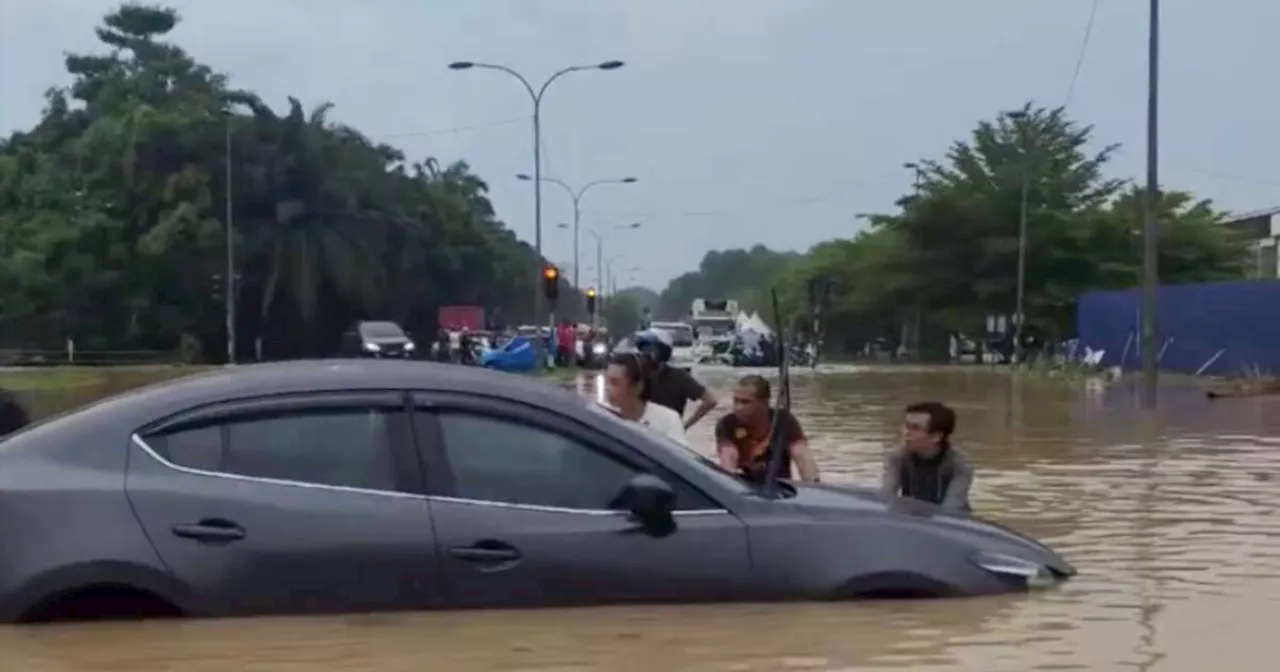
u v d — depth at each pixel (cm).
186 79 8475
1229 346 3834
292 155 7394
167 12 8800
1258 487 1395
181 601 627
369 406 660
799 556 657
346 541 637
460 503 648
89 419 655
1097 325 4719
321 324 7775
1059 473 1536
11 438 660
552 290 4928
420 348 7938
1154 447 1856
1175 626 679
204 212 7125
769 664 588
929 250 7125
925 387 3609
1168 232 6744
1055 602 696
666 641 616
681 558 649
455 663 587
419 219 8569
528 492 655
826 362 6619
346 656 595
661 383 1242
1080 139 7338
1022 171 6669
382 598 637
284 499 641
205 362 7044
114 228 7088
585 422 670
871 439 2011
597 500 658
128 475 640
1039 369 4541
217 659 592
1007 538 724
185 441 650
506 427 664
